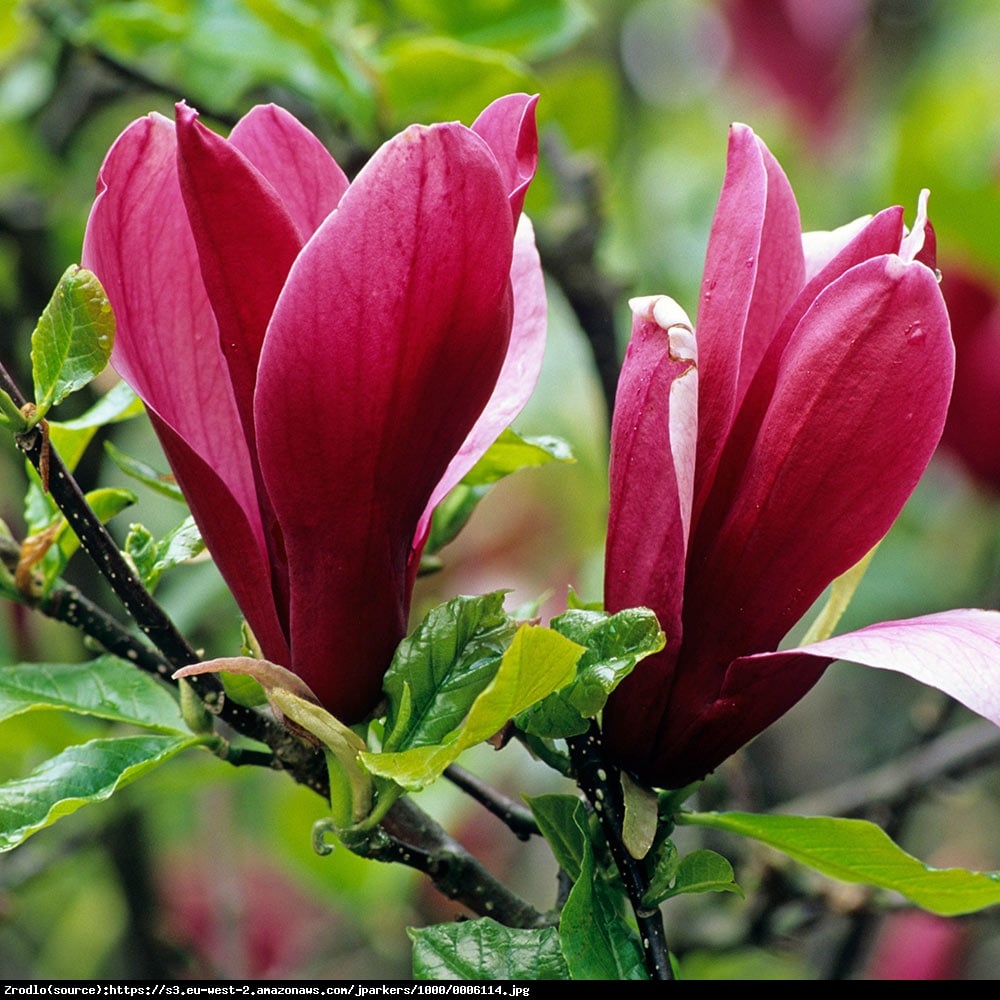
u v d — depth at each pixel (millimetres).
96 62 1166
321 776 922
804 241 927
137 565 933
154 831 1439
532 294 921
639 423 890
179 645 912
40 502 959
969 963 1426
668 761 904
